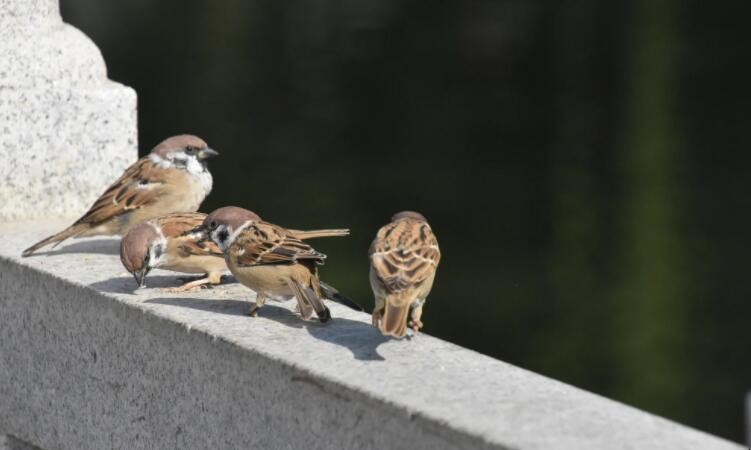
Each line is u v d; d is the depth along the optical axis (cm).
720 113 2327
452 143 2241
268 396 465
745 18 2644
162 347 517
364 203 1978
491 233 1917
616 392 1459
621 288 1703
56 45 693
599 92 2441
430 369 445
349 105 2370
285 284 526
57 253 627
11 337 609
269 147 2169
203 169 737
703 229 1884
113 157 715
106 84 716
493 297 1702
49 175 698
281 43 2600
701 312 1631
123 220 696
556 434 388
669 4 2686
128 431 541
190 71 2461
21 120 685
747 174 2067
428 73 2522
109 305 543
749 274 1744
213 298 557
